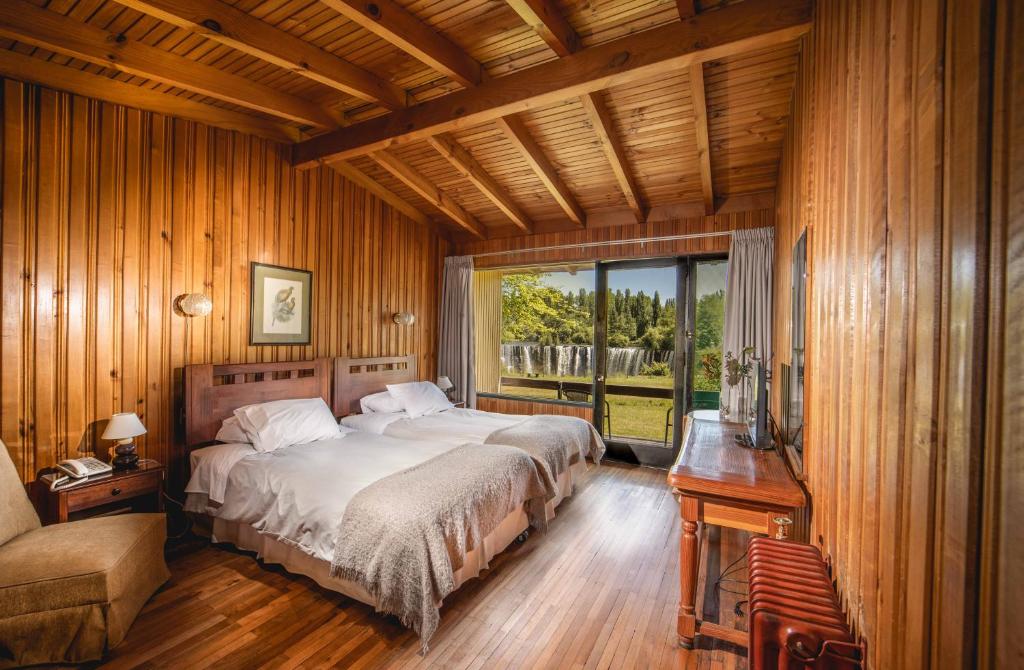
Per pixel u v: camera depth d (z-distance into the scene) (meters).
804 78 2.23
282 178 3.79
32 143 2.49
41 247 2.52
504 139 3.70
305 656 1.90
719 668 1.85
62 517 2.29
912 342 0.80
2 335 2.39
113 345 2.80
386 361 4.75
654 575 2.57
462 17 2.50
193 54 2.76
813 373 1.79
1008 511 0.52
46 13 2.28
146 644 1.97
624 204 4.47
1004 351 0.54
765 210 3.93
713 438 2.58
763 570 1.38
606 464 4.71
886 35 0.98
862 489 1.10
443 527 2.08
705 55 2.30
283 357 3.80
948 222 0.67
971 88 0.60
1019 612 0.50
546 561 2.71
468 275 5.43
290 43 2.60
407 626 1.95
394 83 3.18
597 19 2.47
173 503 3.05
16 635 1.80
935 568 0.69
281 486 2.46
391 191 4.88
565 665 1.87
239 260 3.48
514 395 5.45
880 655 0.92
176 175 3.11
